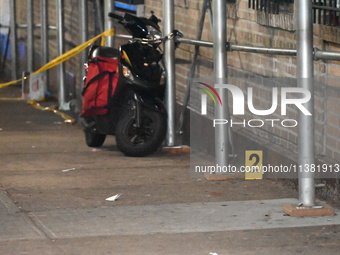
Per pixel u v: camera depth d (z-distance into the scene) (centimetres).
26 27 2081
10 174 952
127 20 1053
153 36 1058
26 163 1027
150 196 824
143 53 1053
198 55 1161
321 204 739
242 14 1024
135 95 1044
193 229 688
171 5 1073
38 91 1777
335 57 693
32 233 679
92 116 1106
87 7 1536
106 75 1070
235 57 1050
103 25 1505
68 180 913
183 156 1070
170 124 1097
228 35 1079
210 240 652
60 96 1653
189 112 1123
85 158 1062
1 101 1772
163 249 629
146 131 1058
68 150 1130
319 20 807
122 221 718
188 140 1130
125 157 1066
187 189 857
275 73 917
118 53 1083
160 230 685
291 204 743
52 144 1188
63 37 1647
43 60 1839
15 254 618
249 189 850
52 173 957
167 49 1079
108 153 1101
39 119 1483
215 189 855
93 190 857
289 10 905
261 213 739
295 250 622
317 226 691
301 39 708
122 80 1049
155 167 991
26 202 800
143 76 1052
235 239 655
